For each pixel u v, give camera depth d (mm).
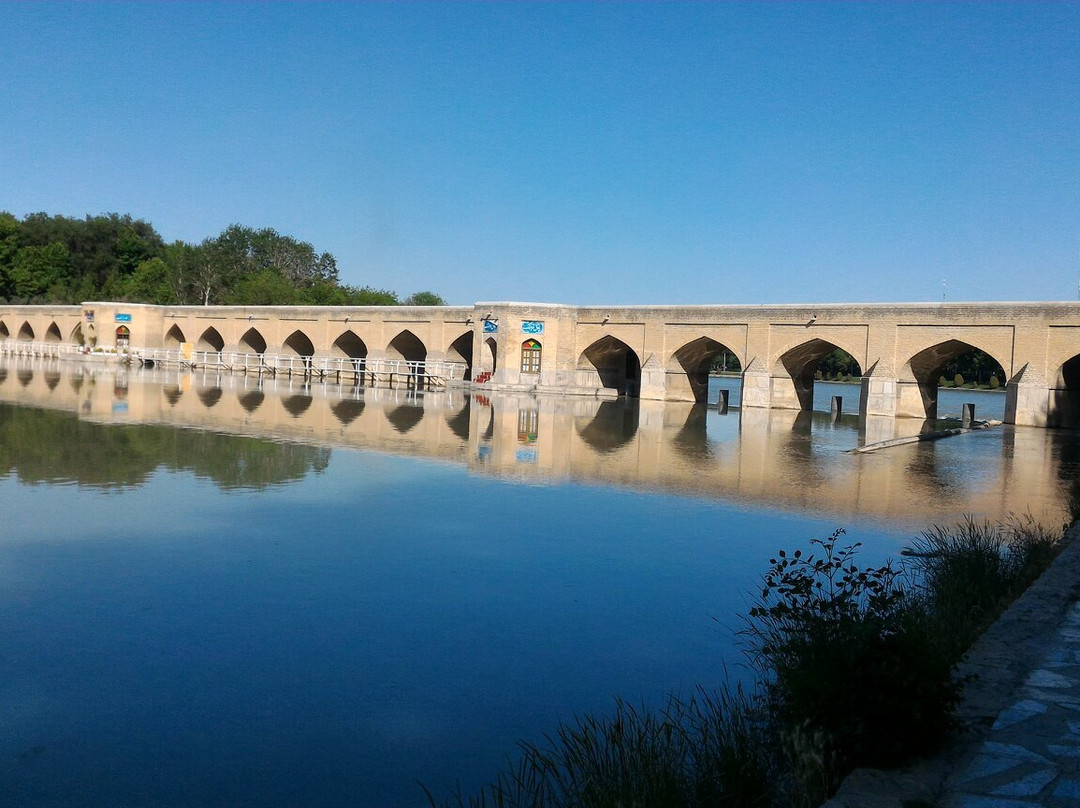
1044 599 6082
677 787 3707
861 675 3869
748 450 18078
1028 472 15273
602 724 4848
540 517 10445
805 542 9336
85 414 20000
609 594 7371
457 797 4086
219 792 4199
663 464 15406
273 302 63406
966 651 5070
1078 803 3314
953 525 10203
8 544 8383
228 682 5438
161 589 7172
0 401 22641
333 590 7305
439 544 8961
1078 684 4520
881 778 3578
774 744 4316
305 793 4195
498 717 5023
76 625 6316
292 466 13641
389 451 15875
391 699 5238
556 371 38156
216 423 19234
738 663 5852
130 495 10875
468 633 6367
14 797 4109
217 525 9484
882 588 4746
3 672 5492
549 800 3986
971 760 3701
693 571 8133
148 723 4887
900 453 18125
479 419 23219
